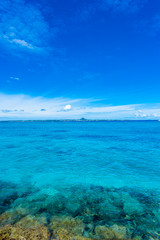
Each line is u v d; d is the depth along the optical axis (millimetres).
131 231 4145
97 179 8555
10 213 4852
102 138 27016
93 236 3855
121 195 6496
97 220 4598
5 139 25453
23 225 4199
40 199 6004
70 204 5609
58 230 4023
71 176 9086
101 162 12258
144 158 13492
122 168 10672
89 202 5801
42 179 8562
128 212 5129
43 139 25625
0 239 3631
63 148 18047
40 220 4473
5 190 6945
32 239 3662
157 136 29781
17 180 8398
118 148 17984
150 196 6449
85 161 12570
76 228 4148
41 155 14664
